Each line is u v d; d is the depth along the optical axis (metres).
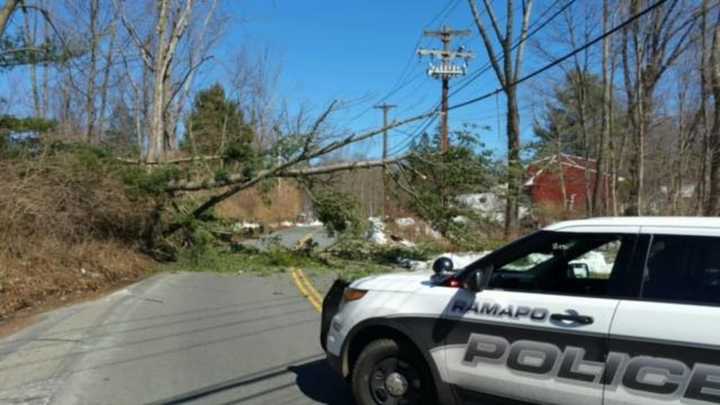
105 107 31.66
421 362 5.10
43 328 9.38
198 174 19.64
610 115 35.16
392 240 22.58
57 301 12.17
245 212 36.88
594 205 35.81
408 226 24.28
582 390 4.23
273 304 11.72
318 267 18.09
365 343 5.52
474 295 4.84
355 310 5.46
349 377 5.58
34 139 15.88
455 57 35.72
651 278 4.21
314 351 7.96
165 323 9.80
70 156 15.71
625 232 4.45
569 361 4.30
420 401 5.11
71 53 17.91
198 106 49.53
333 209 19.41
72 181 15.24
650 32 28.62
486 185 18.55
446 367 4.88
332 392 6.30
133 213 17.73
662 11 28.08
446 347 4.89
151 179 17.78
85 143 17.56
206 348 8.13
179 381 6.67
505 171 18.33
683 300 4.04
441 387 4.91
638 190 29.77
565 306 4.39
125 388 6.41
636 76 29.88
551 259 4.83
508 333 4.58
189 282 14.97
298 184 19.92
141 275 16.25
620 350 4.11
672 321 3.96
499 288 4.83
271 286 14.35
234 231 21.36
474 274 4.80
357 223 19.62
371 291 5.49
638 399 4.01
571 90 52.06
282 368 7.16
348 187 23.44
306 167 19.23
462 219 19.31
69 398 6.09
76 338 8.66
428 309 5.03
